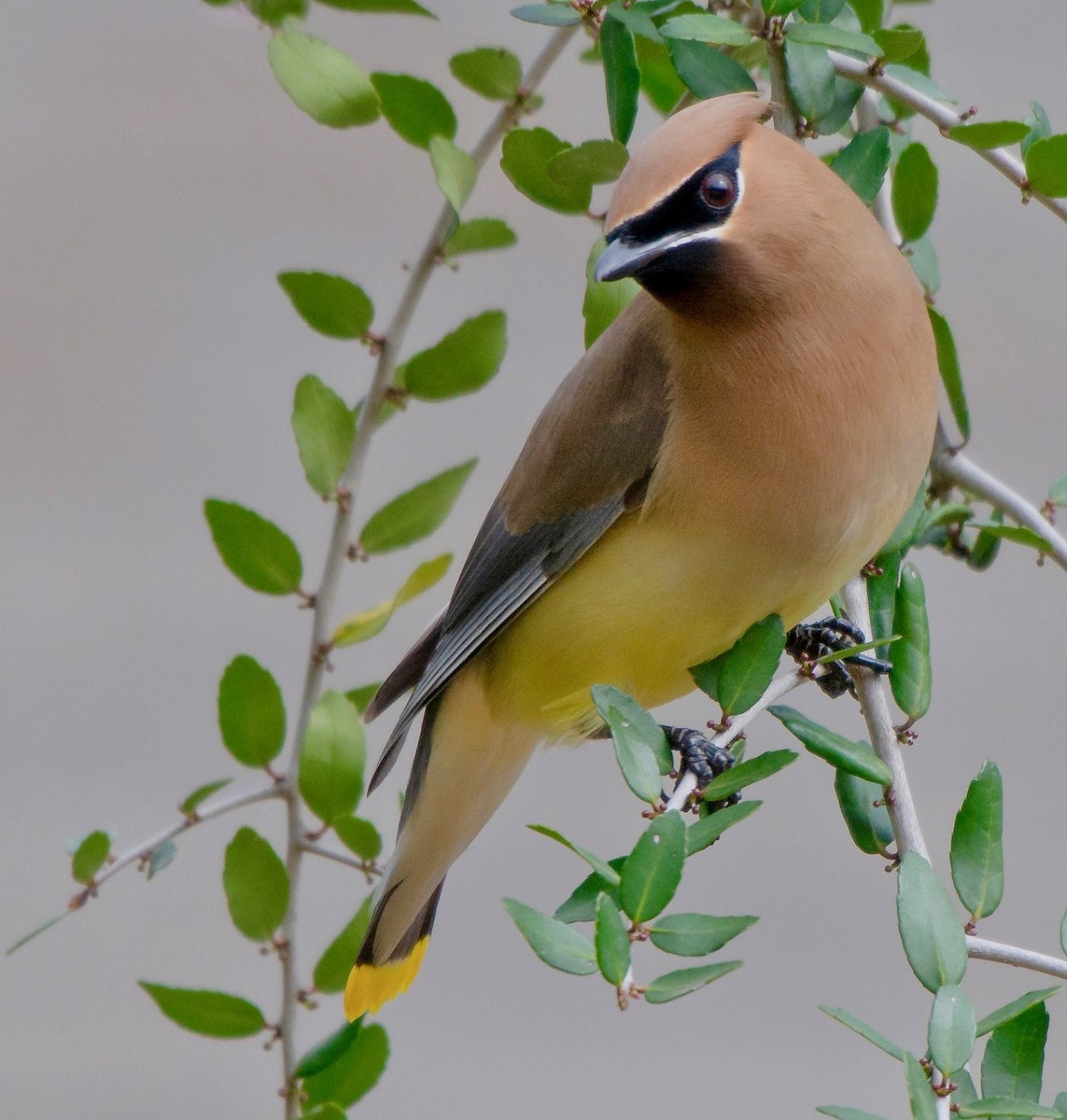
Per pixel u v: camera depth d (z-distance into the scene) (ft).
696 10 22.35
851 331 22.20
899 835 21.27
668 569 24.39
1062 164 22.35
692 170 21.31
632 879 17.04
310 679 24.18
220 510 23.90
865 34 22.22
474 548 27.22
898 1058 16.63
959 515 24.86
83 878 22.97
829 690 25.55
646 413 24.22
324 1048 23.06
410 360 24.27
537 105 24.04
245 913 23.59
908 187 24.45
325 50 23.98
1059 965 18.78
